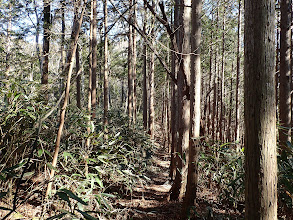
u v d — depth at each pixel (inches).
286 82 179.0
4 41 361.4
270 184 64.2
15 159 117.1
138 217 145.9
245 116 68.1
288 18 181.2
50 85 170.7
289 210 117.0
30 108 126.7
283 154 111.9
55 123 144.6
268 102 64.9
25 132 119.4
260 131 64.6
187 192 140.7
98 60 558.6
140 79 859.4
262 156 64.2
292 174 102.9
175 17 253.6
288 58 179.8
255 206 64.5
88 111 165.8
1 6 331.0
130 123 345.4
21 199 119.4
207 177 199.9
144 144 299.7
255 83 65.5
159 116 1093.8
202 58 466.3
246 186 67.1
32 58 279.7
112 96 1144.2
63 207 117.7
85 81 605.3
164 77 623.2
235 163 145.6
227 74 672.4
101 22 357.4
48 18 255.6
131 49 445.4
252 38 66.2
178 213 156.7
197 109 143.9
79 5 126.6
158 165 368.2
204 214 140.9
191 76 146.3
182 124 191.2
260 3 65.2
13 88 129.5
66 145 129.9
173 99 286.2
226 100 714.8
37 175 140.5
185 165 188.2
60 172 131.8
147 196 195.6
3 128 127.8
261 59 65.1
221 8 416.8
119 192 185.5
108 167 148.0
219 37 442.6
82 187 119.3
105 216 127.6
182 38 187.6
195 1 145.6
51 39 273.4
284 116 177.5
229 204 161.5
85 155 135.4
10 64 289.6
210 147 164.1
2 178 87.8
